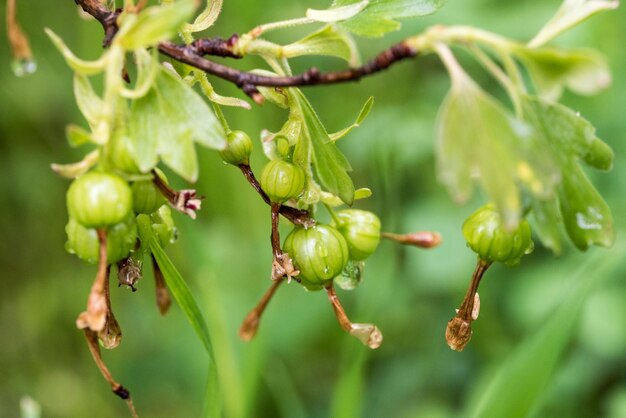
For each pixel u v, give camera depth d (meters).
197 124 0.24
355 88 0.51
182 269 0.45
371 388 0.46
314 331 0.45
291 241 0.26
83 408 0.50
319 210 0.36
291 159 0.26
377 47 0.50
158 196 0.25
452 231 0.43
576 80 0.23
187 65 0.25
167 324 0.49
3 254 0.54
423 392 0.46
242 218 0.42
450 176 0.23
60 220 0.55
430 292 0.46
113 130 0.24
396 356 0.47
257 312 0.27
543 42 0.23
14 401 0.51
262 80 0.24
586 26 0.44
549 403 0.41
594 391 0.42
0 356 0.52
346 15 0.25
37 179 0.54
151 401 0.49
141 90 0.24
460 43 0.23
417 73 0.51
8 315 0.53
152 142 0.24
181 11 0.23
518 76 0.23
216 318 0.33
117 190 0.24
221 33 0.41
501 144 0.23
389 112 0.46
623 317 0.40
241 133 0.26
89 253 0.24
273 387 0.42
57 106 0.54
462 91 0.23
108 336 0.25
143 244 0.25
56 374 0.51
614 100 0.43
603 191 0.42
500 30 0.45
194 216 0.25
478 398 0.41
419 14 0.25
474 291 0.25
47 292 0.53
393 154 0.34
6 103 0.53
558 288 0.41
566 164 0.24
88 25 0.35
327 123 0.51
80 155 0.54
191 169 0.24
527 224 0.25
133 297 0.50
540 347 0.29
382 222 0.34
